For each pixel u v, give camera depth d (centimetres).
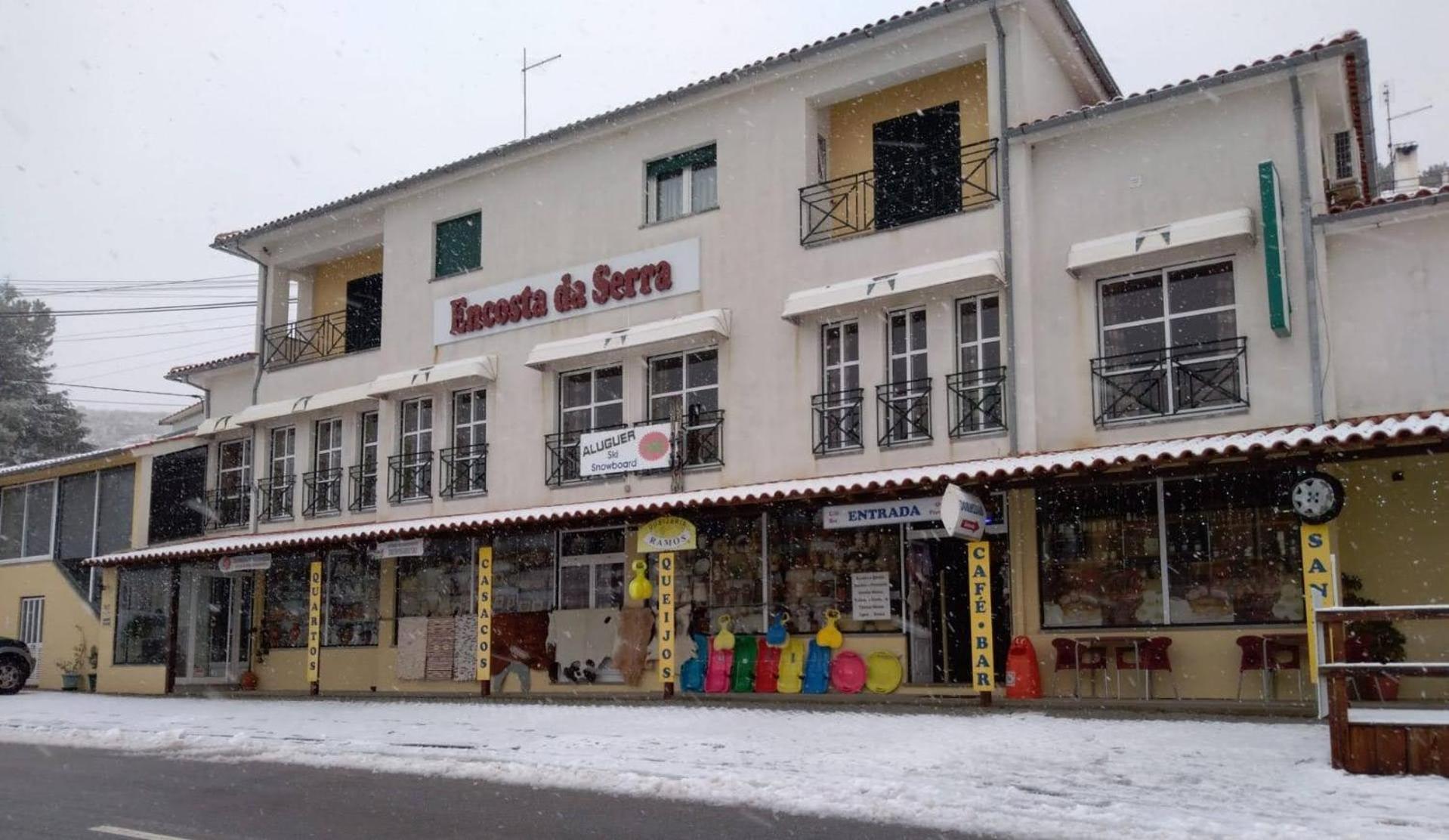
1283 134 1503
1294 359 1459
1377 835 729
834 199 1883
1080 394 1600
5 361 5325
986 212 1692
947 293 1706
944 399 1691
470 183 2275
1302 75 1490
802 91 1888
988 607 1463
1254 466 1348
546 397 2100
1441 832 733
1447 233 1405
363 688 2272
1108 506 1559
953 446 1677
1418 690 1354
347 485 2388
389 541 2008
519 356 2152
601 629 1975
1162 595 1510
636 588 1862
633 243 2034
